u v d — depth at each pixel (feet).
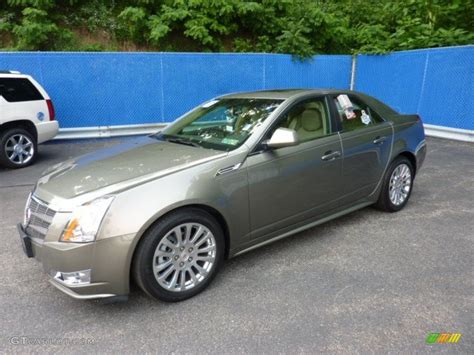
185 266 9.48
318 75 37.35
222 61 33.58
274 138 10.46
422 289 9.77
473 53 27.14
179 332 8.37
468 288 9.78
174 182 9.18
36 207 9.26
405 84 32.83
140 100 32.09
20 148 23.53
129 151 11.55
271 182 10.83
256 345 7.89
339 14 49.34
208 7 40.47
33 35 35.76
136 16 39.42
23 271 11.16
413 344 7.80
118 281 8.57
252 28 44.32
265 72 35.27
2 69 27.94
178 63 32.35
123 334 8.34
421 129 16.21
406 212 15.21
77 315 9.06
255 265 11.25
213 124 12.50
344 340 7.97
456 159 23.76
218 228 9.98
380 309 8.98
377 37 38.50
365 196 14.05
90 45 39.19
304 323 8.55
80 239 8.26
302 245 12.50
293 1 45.03
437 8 38.27
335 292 9.75
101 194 8.65
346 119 13.30
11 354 7.75
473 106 27.73
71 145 29.71
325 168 12.16
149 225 8.70
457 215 14.79
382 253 11.81
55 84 29.58
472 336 8.02
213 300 9.53
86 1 41.93
